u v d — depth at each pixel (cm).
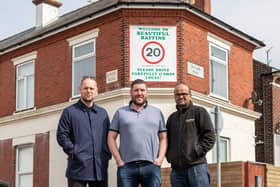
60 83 1939
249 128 2020
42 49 2036
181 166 731
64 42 1947
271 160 2288
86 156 708
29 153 2052
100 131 725
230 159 1897
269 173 1315
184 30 1767
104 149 723
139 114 719
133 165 702
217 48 1923
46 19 2312
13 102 2141
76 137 716
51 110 1936
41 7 2319
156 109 736
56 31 1939
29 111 2027
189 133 733
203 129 736
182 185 740
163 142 727
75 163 708
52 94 1967
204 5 2070
